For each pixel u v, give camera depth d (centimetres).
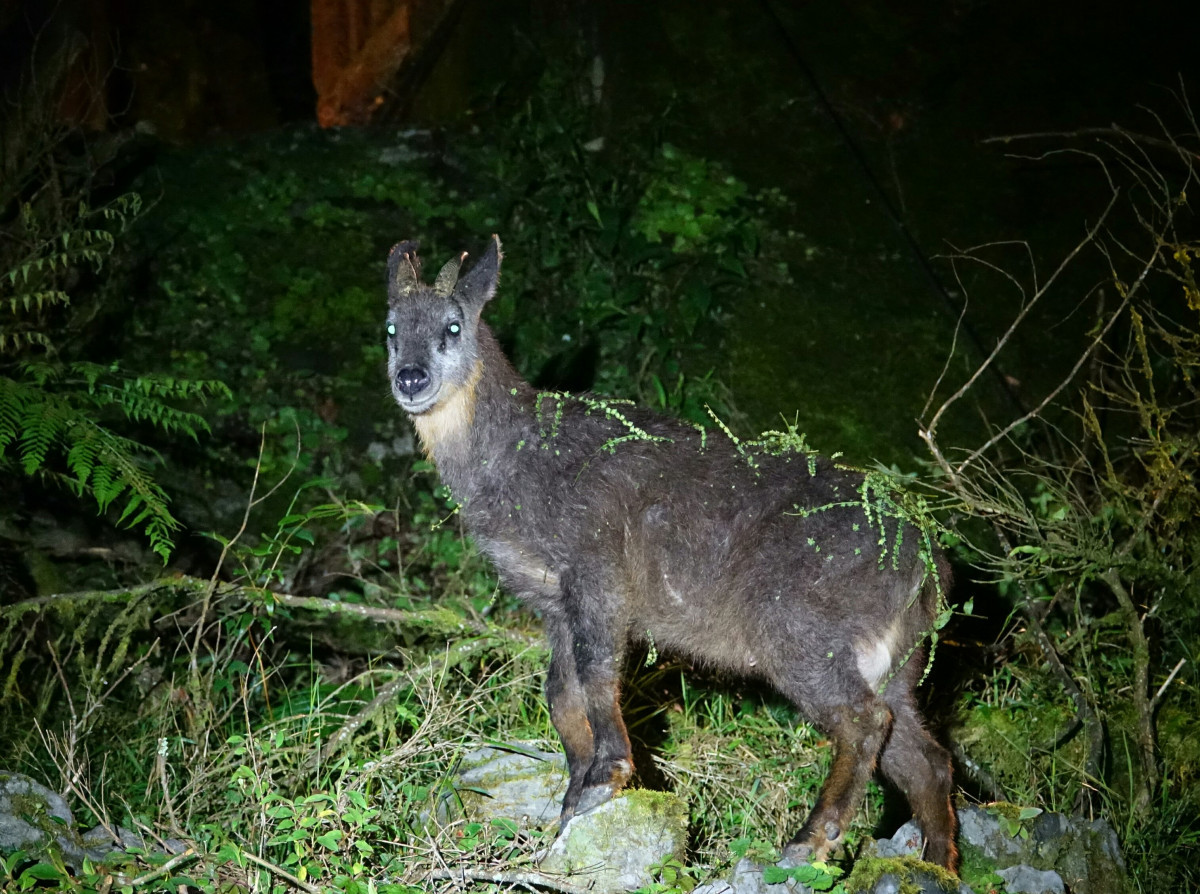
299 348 606
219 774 401
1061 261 643
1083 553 434
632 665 461
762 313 630
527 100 708
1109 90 688
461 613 510
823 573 368
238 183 665
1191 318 616
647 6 714
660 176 668
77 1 704
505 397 407
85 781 383
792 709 448
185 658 475
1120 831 401
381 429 584
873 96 698
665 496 390
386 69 772
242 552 538
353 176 675
